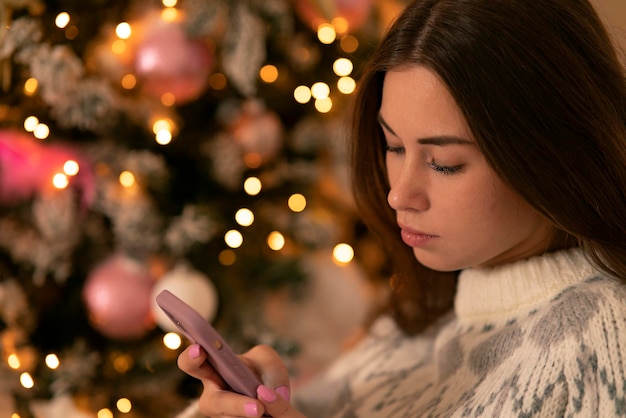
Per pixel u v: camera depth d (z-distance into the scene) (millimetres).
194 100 1456
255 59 1351
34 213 1303
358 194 937
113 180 1341
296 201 1580
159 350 1371
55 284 1419
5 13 1146
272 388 870
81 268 1399
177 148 1447
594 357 677
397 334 1071
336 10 1459
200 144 1463
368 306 1614
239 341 1414
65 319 1405
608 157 708
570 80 694
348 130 956
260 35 1366
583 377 677
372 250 1783
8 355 1236
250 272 1496
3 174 1266
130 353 1377
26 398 1202
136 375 1360
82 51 1277
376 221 960
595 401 670
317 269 1598
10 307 1285
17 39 1131
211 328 725
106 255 1398
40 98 1286
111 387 1339
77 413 1272
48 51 1166
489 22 684
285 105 1600
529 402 688
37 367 1290
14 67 1188
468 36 683
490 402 722
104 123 1343
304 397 1090
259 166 1549
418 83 702
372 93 854
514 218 732
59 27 1180
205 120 1499
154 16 1326
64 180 1266
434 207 735
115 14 1315
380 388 984
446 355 868
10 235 1328
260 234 1514
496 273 796
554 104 688
